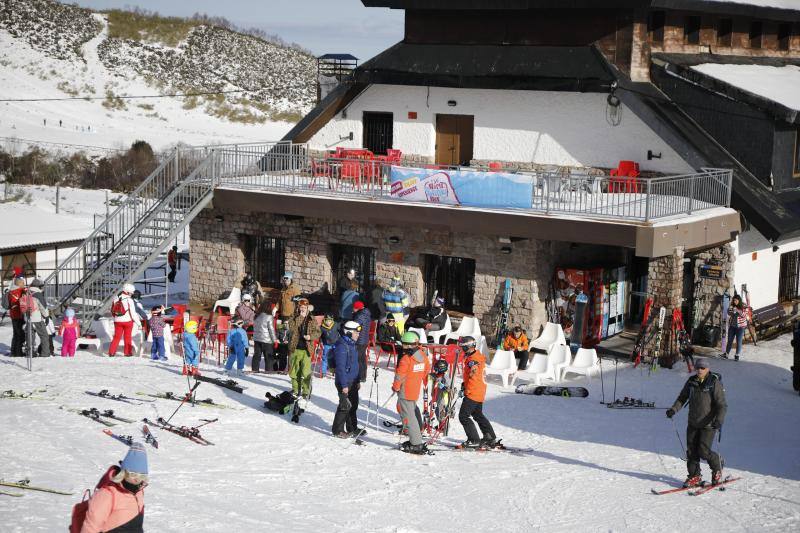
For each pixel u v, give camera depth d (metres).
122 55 139.25
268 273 28.86
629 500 13.14
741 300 23.45
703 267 24.80
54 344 24.38
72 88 122.19
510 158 28.03
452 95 28.67
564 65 26.28
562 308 24.52
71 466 12.77
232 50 149.00
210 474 13.32
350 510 12.07
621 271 26.20
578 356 21.92
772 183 24.91
